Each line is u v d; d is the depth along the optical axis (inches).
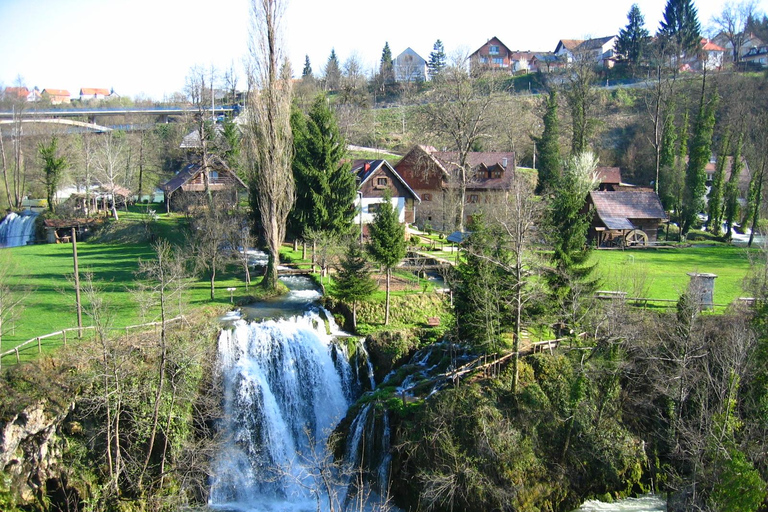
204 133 2753.4
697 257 2393.0
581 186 2704.2
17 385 1147.3
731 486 1021.2
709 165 3801.7
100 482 1163.9
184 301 1640.0
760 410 1179.9
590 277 1829.5
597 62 4827.8
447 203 2669.8
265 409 1406.3
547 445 1266.0
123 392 1136.8
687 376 1243.2
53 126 3848.4
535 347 1432.1
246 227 2100.1
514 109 3693.4
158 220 2780.5
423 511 1184.2
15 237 2881.4
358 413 1396.4
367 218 2593.5
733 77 3912.4
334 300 1721.2
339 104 4724.4
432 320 1697.8
